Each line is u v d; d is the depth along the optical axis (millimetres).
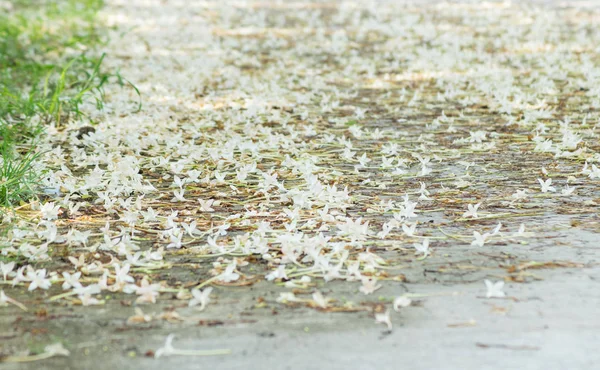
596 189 5859
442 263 4492
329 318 3850
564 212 5352
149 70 10469
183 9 17016
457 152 6918
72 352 3545
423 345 3582
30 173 5770
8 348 3582
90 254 4660
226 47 12555
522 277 4281
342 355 3496
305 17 15883
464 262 4504
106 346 3596
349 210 5453
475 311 3904
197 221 5254
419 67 10906
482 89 9367
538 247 4715
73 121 7797
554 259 4523
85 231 5066
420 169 6477
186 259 4613
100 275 4387
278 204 5582
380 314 3803
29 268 4305
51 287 4250
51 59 11195
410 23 14898
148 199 5703
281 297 4012
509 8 17062
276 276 4273
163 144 7230
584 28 14281
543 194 5758
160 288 4168
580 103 8789
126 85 9625
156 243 4859
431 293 4105
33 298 4113
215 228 5062
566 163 6578
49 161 6555
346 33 13961
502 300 4023
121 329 3756
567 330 3711
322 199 5539
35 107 8164
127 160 6379
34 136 7258
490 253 4633
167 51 12070
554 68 10508
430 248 4719
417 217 5301
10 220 5180
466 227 5094
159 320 3842
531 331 3705
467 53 11797
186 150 6820
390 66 11133
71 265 4531
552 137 7422
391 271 4395
